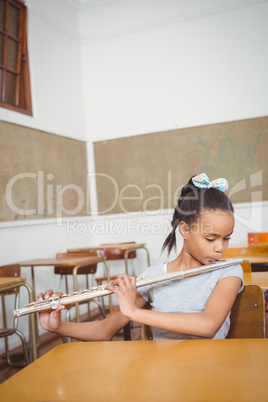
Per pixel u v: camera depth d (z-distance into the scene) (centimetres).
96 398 59
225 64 487
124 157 520
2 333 264
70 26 513
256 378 61
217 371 65
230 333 118
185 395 57
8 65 400
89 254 382
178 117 502
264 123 471
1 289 219
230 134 482
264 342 78
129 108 521
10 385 66
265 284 159
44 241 418
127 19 521
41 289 406
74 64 518
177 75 504
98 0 526
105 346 84
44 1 455
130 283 97
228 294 101
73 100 507
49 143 443
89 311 454
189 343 81
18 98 407
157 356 75
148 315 92
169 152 503
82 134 520
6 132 375
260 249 264
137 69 520
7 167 372
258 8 475
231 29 485
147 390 60
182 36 503
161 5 508
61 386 64
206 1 491
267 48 473
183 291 112
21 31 415
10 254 367
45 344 367
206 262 109
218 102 488
